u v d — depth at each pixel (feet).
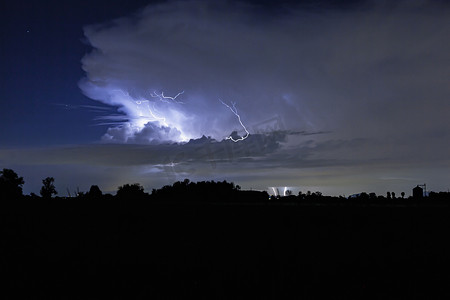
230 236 41.45
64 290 27.73
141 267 32.30
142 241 39.78
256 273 30.81
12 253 35.60
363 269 31.76
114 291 27.63
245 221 45.98
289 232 42.45
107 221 46.34
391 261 33.50
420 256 34.68
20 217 46.52
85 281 29.35
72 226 44.39
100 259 34.27
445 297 26.53
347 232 41.98
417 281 29.22
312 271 31.30
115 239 40.42
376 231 42.01
